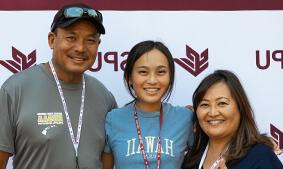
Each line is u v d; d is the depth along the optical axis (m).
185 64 2.78
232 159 2.02
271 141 2.11
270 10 2.78
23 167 2.13
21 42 2.72
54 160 2.09
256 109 2.79
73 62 2.14
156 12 2.76
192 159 2.22
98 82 2.40
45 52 2.74
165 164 2.17
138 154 2.17
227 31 2.78
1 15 2.71
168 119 2.27
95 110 2.27
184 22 2.77
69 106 2.19
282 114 2.80
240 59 2.78
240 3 2.77
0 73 2.72
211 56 2.78
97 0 2.74
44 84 2.17
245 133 2.10
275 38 2.78
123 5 2.76
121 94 2.77
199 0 2.77
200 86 2.14
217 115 2.09
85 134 2.19
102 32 2.20
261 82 2.79
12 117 2.08
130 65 2.24
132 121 2.25
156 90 2.20
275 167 2.01
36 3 2.72
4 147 2.07
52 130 2.11
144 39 2.76
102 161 2.35
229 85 2.09
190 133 2.29
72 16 2.08
